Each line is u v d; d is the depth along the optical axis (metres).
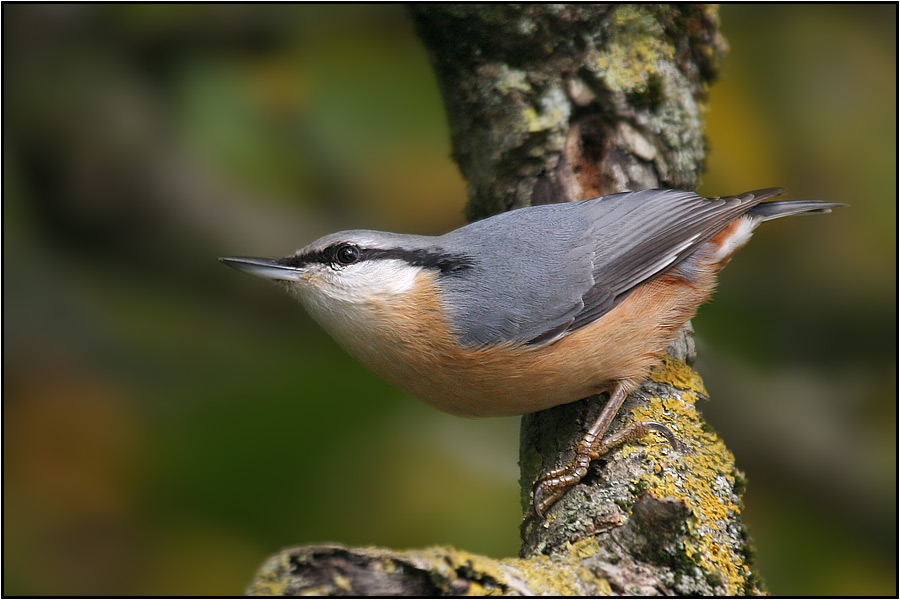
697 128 7.57
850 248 8.68
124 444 7.38
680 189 7.31
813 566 7.69
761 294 8.76
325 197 8.88
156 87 9.08
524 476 6.57
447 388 6.56
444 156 8.61
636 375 6.57
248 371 7.53
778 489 8.55
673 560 4.92
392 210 8.75
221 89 8.59
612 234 6.71
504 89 7.21
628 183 7.19
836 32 8.80
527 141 7.21
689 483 5.78
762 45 8.84
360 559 4.23
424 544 7.10
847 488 8.44
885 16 8.84
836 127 8.68
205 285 8.74
